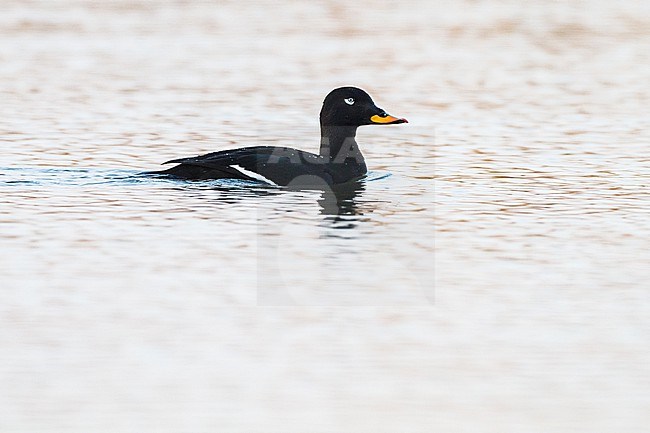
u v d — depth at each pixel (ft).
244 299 39.40
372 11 128.67
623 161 62.03
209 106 78.59
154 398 31.94
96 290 40.19
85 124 72.02
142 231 47.37
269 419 30.83
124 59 98.02
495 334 36.52
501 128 71.77
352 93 57.62
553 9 131.03
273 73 92.17
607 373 33.65
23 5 129.49
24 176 57.06
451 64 97.55
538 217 50.31
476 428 30.42
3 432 29.94
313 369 33.88
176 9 128.36
